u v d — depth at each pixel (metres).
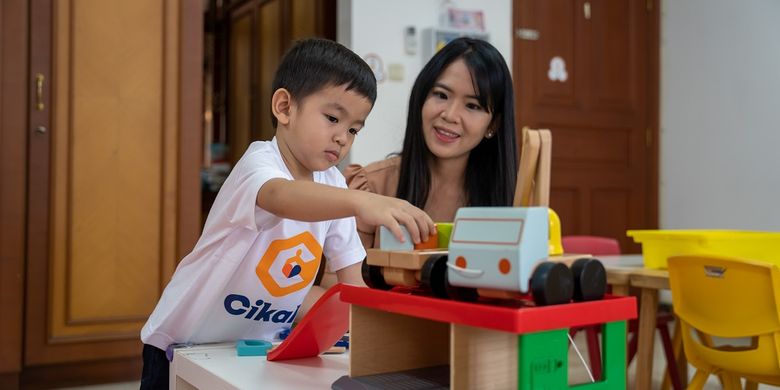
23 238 2.47
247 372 0.81
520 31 3.88
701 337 2.26
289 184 0.81
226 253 0.95
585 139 4.13
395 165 1.38
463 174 1.33
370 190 1.34
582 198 4.13
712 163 4.10
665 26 4.36
